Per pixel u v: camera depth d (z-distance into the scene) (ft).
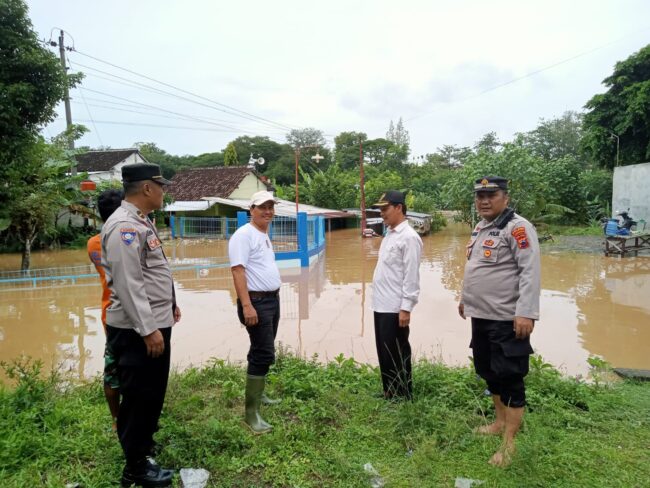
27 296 31.01
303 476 8.59
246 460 9.09
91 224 66.33
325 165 171.83
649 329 21.71
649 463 9.04
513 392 9.14
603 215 80.94
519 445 9.25
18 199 38.86
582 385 12.86
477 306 9.80
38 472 8.36
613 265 42.04
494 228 9.76
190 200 86.69
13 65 33.78
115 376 9.60
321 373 13.79
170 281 8.79
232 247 10.48
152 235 8.41
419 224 75.56
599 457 9.25
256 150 176.65
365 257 51.72
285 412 11.38
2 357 18.83
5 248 56.08
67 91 37.55
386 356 12.07
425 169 168.86
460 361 17.10
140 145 172.86
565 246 56.44
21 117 35.09
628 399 12.33
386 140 186.19
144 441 8.21
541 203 67.77
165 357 8.40
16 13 34.14
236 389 12.27
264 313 10.52
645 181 61.72
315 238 50.37
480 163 71.92
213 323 23.29
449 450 9.57
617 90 74.28
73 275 37.83
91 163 87.97
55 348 20.07
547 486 8.29
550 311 25.26
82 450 9.25
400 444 9.80
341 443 9.80
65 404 11.28
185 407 11.24
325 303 28.40
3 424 9.83
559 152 148.66
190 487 8.19
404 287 11.55
